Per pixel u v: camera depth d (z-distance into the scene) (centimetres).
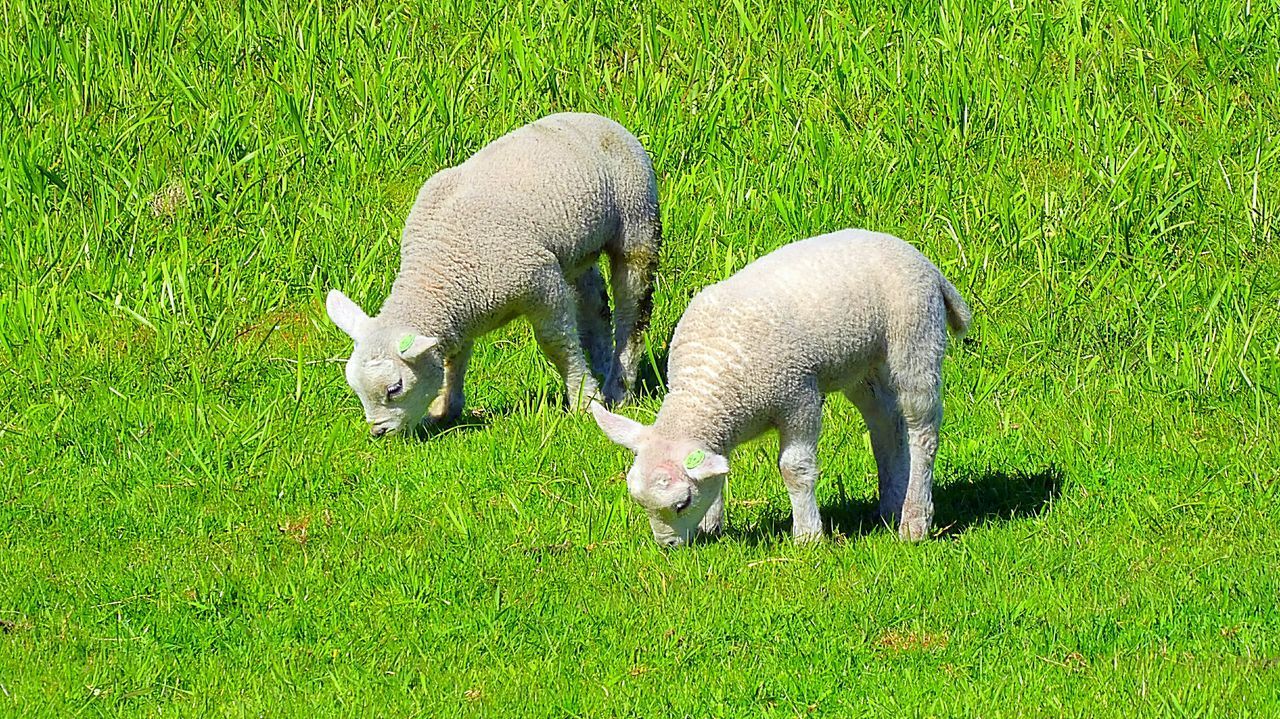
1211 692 1981
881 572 2361
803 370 2316
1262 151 3788
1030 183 3775
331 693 2131
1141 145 3747
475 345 3353
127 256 3694
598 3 4569
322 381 3216
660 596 2330
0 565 2545
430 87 4197
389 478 2828
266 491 2797
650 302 3173
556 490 2736
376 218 3794
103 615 2373
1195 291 3291
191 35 4531
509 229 2902
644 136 4000
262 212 3794
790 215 3631
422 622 2330
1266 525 2478
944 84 4044
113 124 4175
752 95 4175
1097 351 3147
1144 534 2480
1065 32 4256
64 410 3119
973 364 3141
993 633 2203
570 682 2138
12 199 3803
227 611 2389
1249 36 4181
